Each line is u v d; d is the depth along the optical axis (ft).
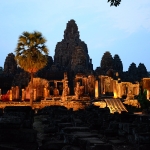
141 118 52.95
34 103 171.22
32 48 148.56
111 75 231.71
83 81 223.10
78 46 275.18
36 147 31.04
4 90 251.80
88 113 76.28
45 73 256.73
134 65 308.81
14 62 282.97
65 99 172.65
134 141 39.09
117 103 158.92
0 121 31.19
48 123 71.56
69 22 310.24
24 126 36.45
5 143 30.09
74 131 45.57
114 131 47.78
